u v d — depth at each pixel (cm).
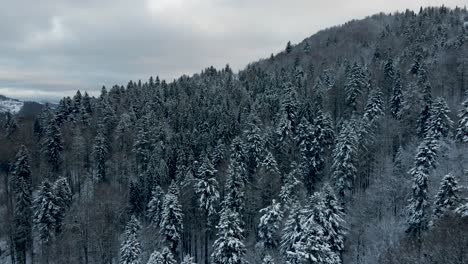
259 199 5778
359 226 5847
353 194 6462
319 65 13975
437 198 4350
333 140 6800
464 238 2988
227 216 4353
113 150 8431
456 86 8638
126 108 10700
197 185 5434
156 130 8338
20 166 6719
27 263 6044
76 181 8125
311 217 4050
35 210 6053
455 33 13475
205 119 9038
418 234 4634
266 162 5909
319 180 6544
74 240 5616
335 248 4291
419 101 7419
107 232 5812
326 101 8694
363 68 9631
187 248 6038
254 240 5684
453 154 6025
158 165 7150
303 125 6450
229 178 5378
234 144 6394
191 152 7275
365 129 6544
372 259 5228
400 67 9875
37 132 9212
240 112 9325
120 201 6738
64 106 10100
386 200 6294
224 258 4134
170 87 12275
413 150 6938
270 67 15825
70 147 8275
